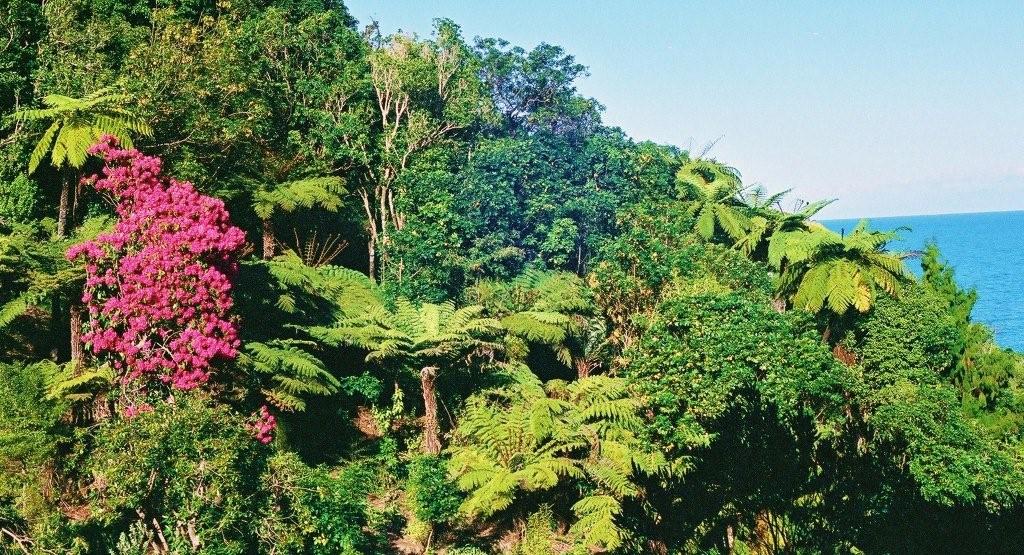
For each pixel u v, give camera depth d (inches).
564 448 625.3
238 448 442.9
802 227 1184.8
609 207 1157.7
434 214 965.8
